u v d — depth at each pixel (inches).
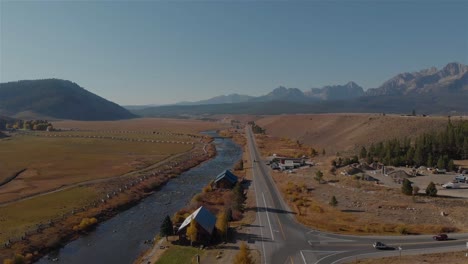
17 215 3277.6
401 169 4874.5
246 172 5433.1
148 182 4758.9
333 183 4367.6
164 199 4148.6
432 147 5334.6
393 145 5570.9
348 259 2209.6
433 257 2178.9
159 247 2564.0
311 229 2795.3
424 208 3260.3
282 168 5595.5
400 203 3427.7
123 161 6402.6
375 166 5187.0
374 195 3750.0
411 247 2374.5
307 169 5334.6
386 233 2677.2
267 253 2330.2
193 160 6742.1
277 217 3115.2
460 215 2999.5
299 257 2260.1
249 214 3221.0
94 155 7076.8
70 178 4911.4
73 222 3127.5
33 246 2615.7
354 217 3080.7
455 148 5383.9
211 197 3969.0
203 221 2613.2
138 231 3058.6
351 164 5211.6
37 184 4527.6
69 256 2556.6
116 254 2573.8
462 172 4630.9
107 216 3447.3
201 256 2333.9
